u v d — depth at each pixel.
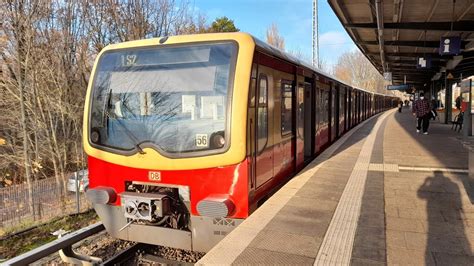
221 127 4.59
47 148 16.02
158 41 5.06
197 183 4.67
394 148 11.31
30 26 14.52
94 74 5.37
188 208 4.78
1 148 16.72
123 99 5.12
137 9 16.12
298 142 7.53
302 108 7.78
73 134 16.62
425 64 19.70
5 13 14.13
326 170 7.86
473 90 11.02
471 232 4.36
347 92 16.92
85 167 16.20
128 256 5.40
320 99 10.34
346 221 4.72
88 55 16.56
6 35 14.36
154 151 4.84
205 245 4.73
